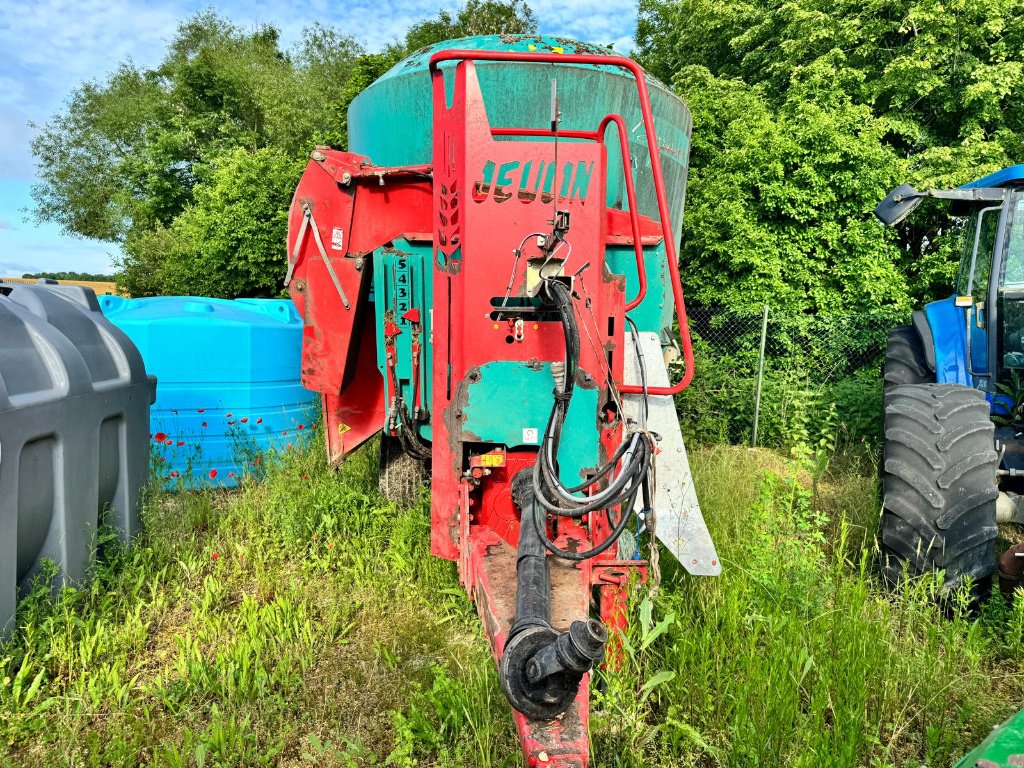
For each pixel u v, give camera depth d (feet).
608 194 14.67
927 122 39.60
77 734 9.04
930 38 36.42
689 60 53.78
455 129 9.76
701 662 9.51
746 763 8.07
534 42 15.29
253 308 23.26
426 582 12.86
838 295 29.60
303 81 87.61
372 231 14.99
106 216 108.58
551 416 8.85
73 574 11.72
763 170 30.14
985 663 10.43
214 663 10.39
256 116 91.45
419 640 11.32
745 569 11.69
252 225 43.73
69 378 11.58
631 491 8.07
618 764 8.02
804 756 8.05
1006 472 12.00
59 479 11.35
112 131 105.81
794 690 8.88
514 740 8.61
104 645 10.66
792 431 18.02
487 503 10.26
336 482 16.71
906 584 10.84
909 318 28.07
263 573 13.42
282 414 21.20
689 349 9.46
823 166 29.81
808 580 11.08
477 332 9.79
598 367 9.86
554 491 8.11
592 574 9.11
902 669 9.75
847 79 37.93
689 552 10.75
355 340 15.69
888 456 11.49
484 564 8.90
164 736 9.05
